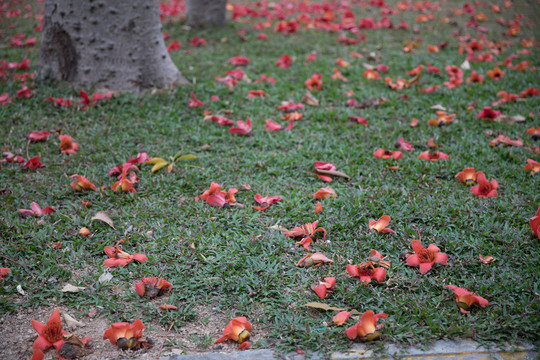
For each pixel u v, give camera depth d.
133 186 3.07
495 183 2.92
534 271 2.29
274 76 5.32
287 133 3.94
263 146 3.73
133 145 3.70
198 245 2.54
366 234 2.62
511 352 1.87
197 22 7.57
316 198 3.02
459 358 1.86
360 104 4.49
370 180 3.20
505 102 4.46
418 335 1.96
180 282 2.30
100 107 4.29
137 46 4.54
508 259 2.39
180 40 6.93
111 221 2.68
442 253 2.29
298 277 2.33
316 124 4.12
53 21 4.48
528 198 2.94
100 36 4.45
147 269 2.37
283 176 3.30
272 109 4.43
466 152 3.58
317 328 2.01
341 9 9.25
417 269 2.37
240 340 1.94
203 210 2.85
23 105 4.35
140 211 2.83
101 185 3.12
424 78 5.25
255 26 7.66
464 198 2.95
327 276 2.33
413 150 3.66
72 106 4.28
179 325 2.08
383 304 2.15
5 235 2.57
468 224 2.68
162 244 2.55
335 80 5.14
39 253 2.46
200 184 3.19
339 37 6.86
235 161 3.50
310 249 2.52
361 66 5.70
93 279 2.30
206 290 2.27
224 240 2.60
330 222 2.74
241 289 2.26
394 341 1.93
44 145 3.69
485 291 2.18
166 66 4.79
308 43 6.76
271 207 2.92
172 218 2.77
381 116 4.26
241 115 4.31
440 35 7.32
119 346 1.90
